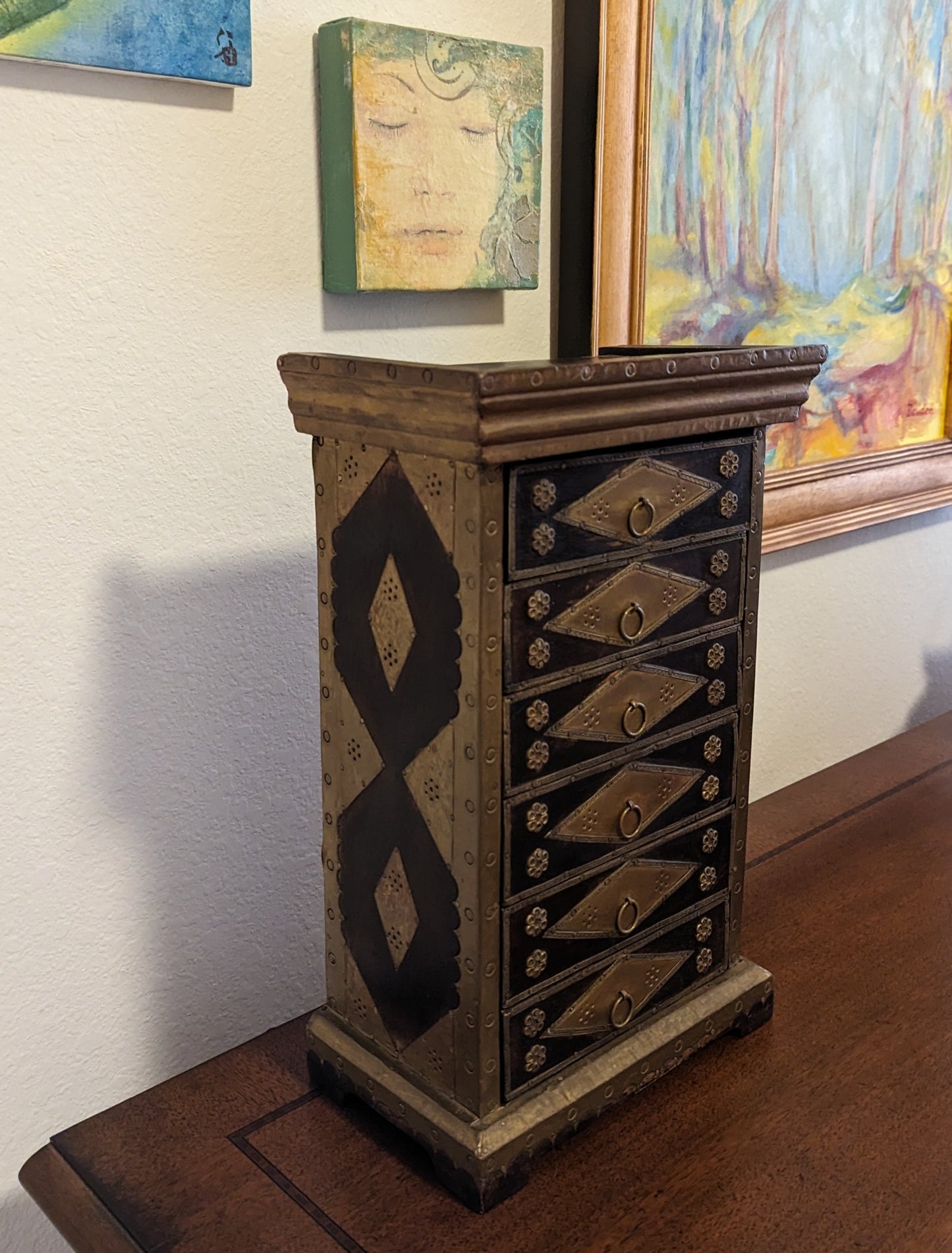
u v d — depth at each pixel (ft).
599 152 3.51
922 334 5.18
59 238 2.67
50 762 2.90
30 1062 3.02
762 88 4.08
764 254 4.27
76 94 2.62
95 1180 2.65
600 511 2.43
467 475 2.22
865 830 4.35
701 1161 2.66
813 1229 2.46
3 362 2.64
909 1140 2.72
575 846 2.60
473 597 2.28
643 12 3.51
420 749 2.50
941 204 5.10
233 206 2.94
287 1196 2.59
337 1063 2.87
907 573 5.56
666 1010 2.95
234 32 2.75
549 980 2.62
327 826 2.84
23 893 2.92
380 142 3.00
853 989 3.33
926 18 4.75
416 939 2.62
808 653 5.08
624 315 3.75
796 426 4.61
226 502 3.09
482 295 3.54
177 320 2.90
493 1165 2.51
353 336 3.26
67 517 2.81
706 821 2.92
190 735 3.15
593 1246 2.43
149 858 3.14
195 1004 3.32
